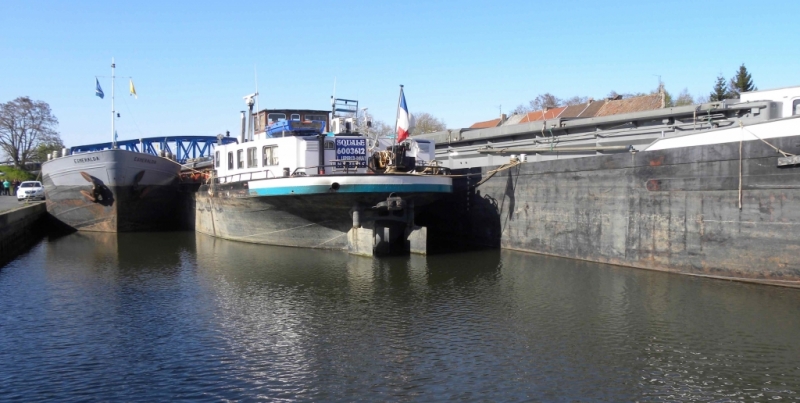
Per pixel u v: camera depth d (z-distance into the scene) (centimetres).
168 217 3222
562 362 988
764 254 1446
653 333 1130
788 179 1388
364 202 1998
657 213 1673
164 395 862
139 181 2936
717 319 1205
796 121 1381
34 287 1568
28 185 4453
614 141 2167
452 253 2095
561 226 1964
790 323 1168
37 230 2966
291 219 2189
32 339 1116
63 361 999
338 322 1220
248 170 2383
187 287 1556
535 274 1680
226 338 1122
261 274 1722
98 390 880
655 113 2038
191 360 1003
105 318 1260
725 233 1519
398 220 2133
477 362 991
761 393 870
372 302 1380
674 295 1397
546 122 2419
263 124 2617
